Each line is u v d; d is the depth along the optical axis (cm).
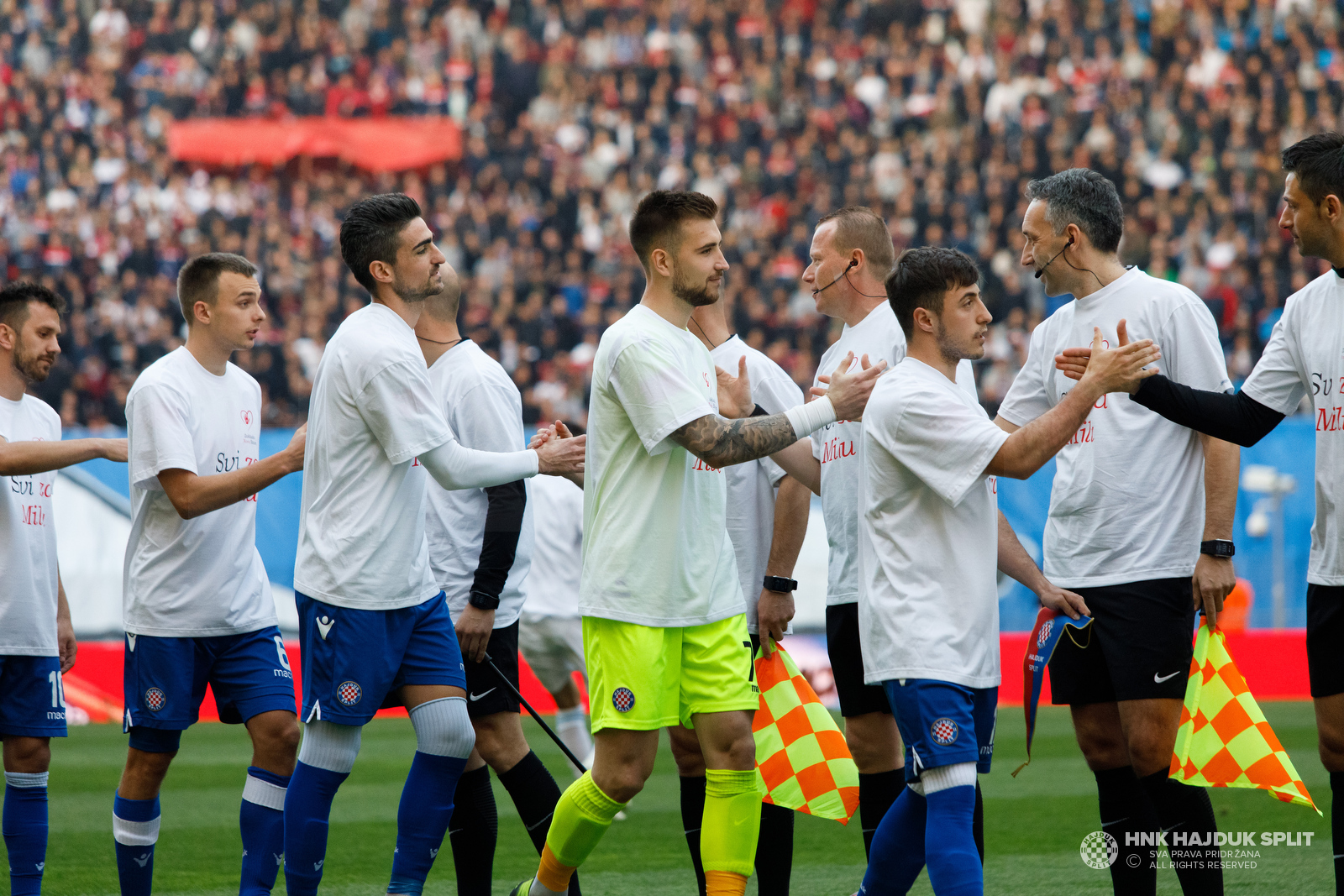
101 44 6838
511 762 1455
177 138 6406
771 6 6975
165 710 1409
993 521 1217
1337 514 1230
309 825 1280
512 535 1436
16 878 1429
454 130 6475
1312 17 6538
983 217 5947
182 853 1916
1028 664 1326
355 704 1266
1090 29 6656
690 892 1644
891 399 1191
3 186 6322
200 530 1421
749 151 6281
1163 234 5706
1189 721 1287
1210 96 6325
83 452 1425
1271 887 1595
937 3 6925
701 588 1228
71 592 3784
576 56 6900
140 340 5422
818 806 1383
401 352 1274
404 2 7025
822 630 3741
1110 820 1402
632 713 1205
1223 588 1291
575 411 4978
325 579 1277
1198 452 1356
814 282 1470
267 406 5112
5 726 1444
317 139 6419
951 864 1134
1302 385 1284
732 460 1188
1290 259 5616
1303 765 2606
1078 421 1136
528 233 5991
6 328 1489
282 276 5759
